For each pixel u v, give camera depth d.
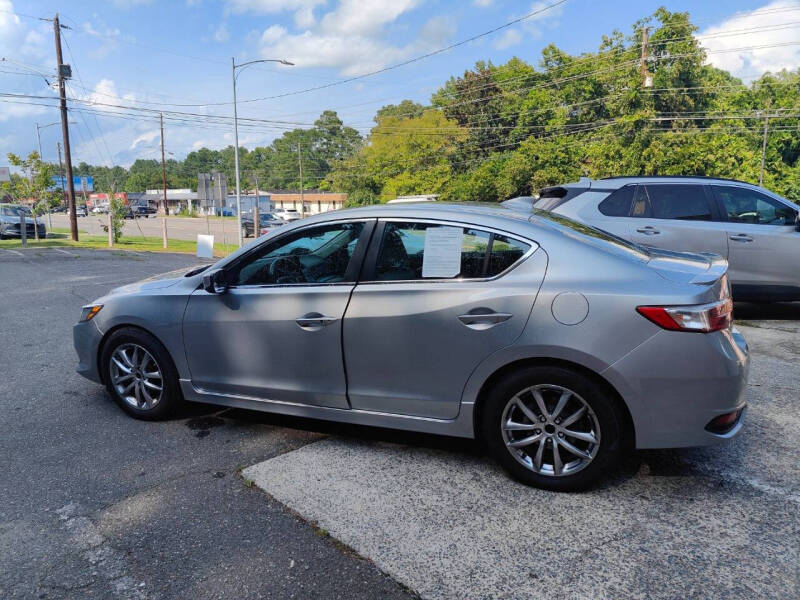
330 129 125.88
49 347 6.18
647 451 3.42
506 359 2.91
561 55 67.19
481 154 68.12
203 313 3.69
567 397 2.85
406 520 2.71
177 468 3.27
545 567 2.35
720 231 6.61
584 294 2.79
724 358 2.71
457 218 3.15
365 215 3.36
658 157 43.91
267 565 2.39
